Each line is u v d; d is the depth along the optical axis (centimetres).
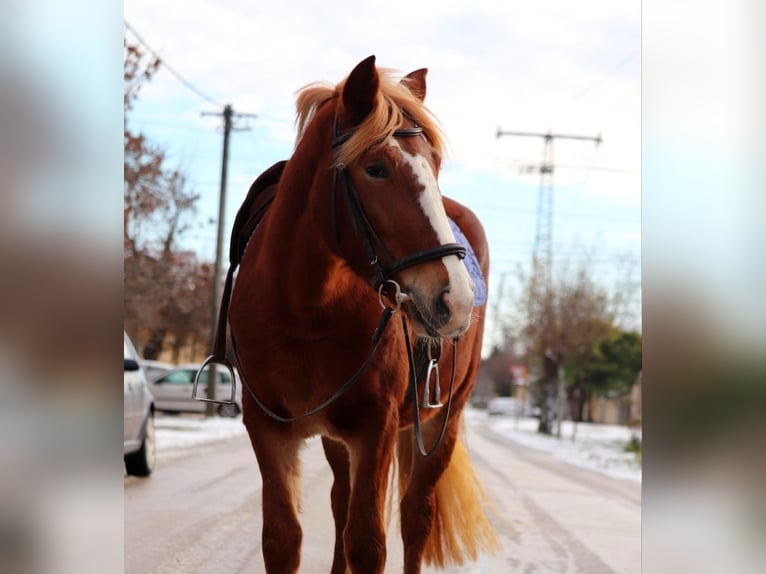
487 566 632
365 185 348
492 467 1516
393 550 686
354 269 366
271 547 376
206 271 3197
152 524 731
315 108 411
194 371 2683
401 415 475
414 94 412
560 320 3472
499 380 8819
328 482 1105
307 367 397
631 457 2022
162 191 2073
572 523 862
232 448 1562
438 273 331
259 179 473
